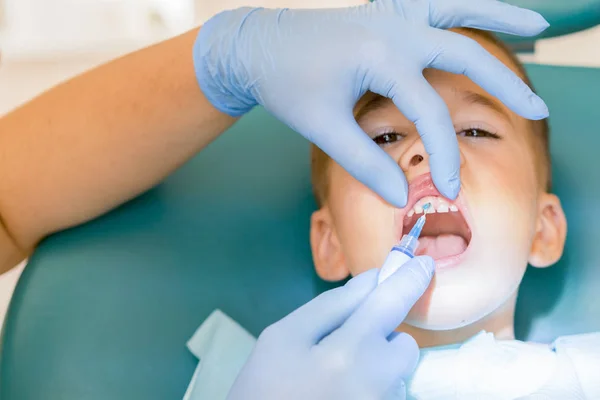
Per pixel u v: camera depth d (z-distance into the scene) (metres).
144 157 1.17
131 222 1.27
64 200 1.17
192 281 1.24
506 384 0.97
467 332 1.13
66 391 1.09
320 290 1.30
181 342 1.18
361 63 1.04
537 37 1.50
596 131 1.42
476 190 1.04
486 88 1.02
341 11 1.11
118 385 1.11
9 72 2.33
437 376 0.99
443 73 1.12
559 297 1.28
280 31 1.09
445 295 1.01
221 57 1.11
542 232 1.20
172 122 1.16
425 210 1.05
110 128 1.15
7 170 1.15
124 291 1.19
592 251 1.30
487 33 1.25
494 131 1.11
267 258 1.30
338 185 1.15
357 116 1.15
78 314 1.15
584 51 2.09
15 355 1.11
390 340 0.97
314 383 0.89
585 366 1.00
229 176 1.36
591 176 1.36
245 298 1.26
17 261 1.29
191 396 1.11
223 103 1.18
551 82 1.51
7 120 1.19
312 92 1.06
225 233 1.30
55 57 2.37
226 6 2.37
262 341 0.95
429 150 0.99
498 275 1.03
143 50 1.23
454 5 1.07
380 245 1.08
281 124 1.45
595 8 1.43
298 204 1.35
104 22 2.38
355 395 0.89
